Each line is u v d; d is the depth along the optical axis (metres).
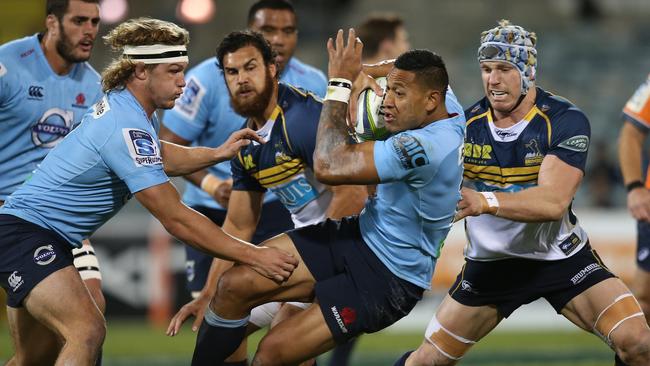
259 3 24.27
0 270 17.62
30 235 17.55
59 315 17.23
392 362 31.19
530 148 18.39
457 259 39.78
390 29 27.28
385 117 16.67
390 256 17.25
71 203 17.56
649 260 23.55
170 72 17.27
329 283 17.31
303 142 18.09
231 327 17.75
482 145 18.84
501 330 39.91
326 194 19.38
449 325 19.84
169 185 17.05
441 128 16.53
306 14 64.94
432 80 16.31
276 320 19.23
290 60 25.41
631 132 23.45
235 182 19.61
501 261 19.45
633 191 23.05
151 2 58.47
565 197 17.55
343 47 16.77
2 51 20.39
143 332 37.88
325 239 17.61
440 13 68.25
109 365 30.88
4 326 39.25
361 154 16.27
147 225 40.00
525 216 17.23
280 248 17.55
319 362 31.36
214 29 61.38
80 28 20.30
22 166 20.83
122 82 17.34
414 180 16.50
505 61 17.75
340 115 16.64
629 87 62.19
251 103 18.11
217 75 24.25
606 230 40.50
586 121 18.20
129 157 16.84
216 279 19.20
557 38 66.94
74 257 20.23
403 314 17.72
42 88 20.62
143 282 39.78
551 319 40.84
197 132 24.56
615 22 69.94
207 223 16.98
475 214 17.03
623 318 18.44
